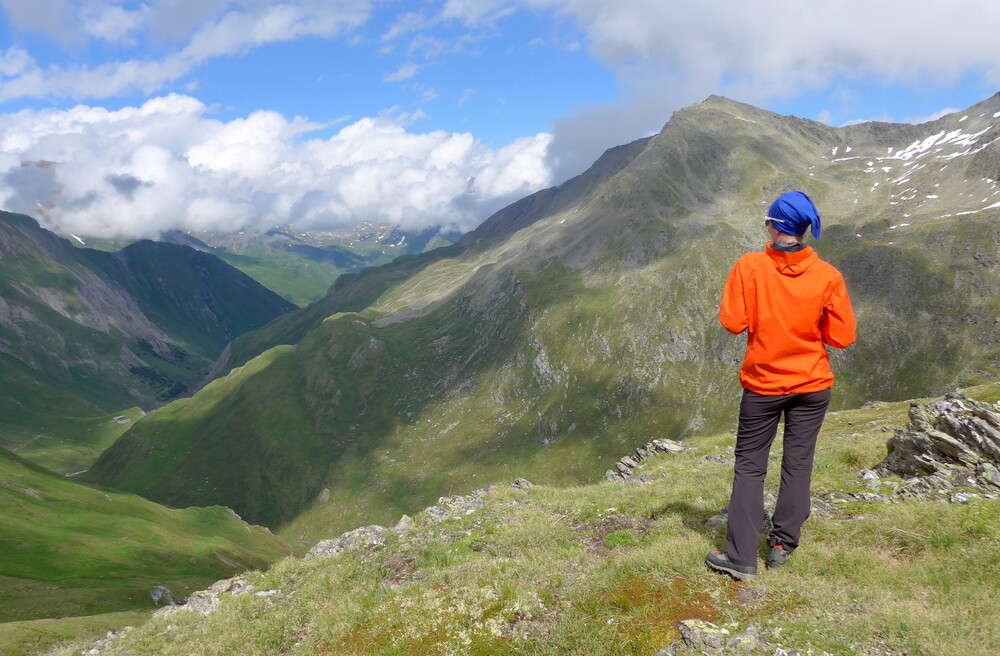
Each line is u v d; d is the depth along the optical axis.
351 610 7.76
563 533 9.06
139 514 172.38
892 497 8.48
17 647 60.53
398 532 11.87
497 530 10.07
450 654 5.94
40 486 161.38
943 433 9.45
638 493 11.44
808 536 7.36
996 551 5.96
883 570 6.11
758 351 6.16
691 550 6.86
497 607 6.57
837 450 12.38
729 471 12.91
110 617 73.19
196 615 10.79
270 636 8.17
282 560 12.05
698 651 4.94
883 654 4.61
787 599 5.62
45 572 116.06
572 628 5.80
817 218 5.95
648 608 5.82
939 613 5.05
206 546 147.75
